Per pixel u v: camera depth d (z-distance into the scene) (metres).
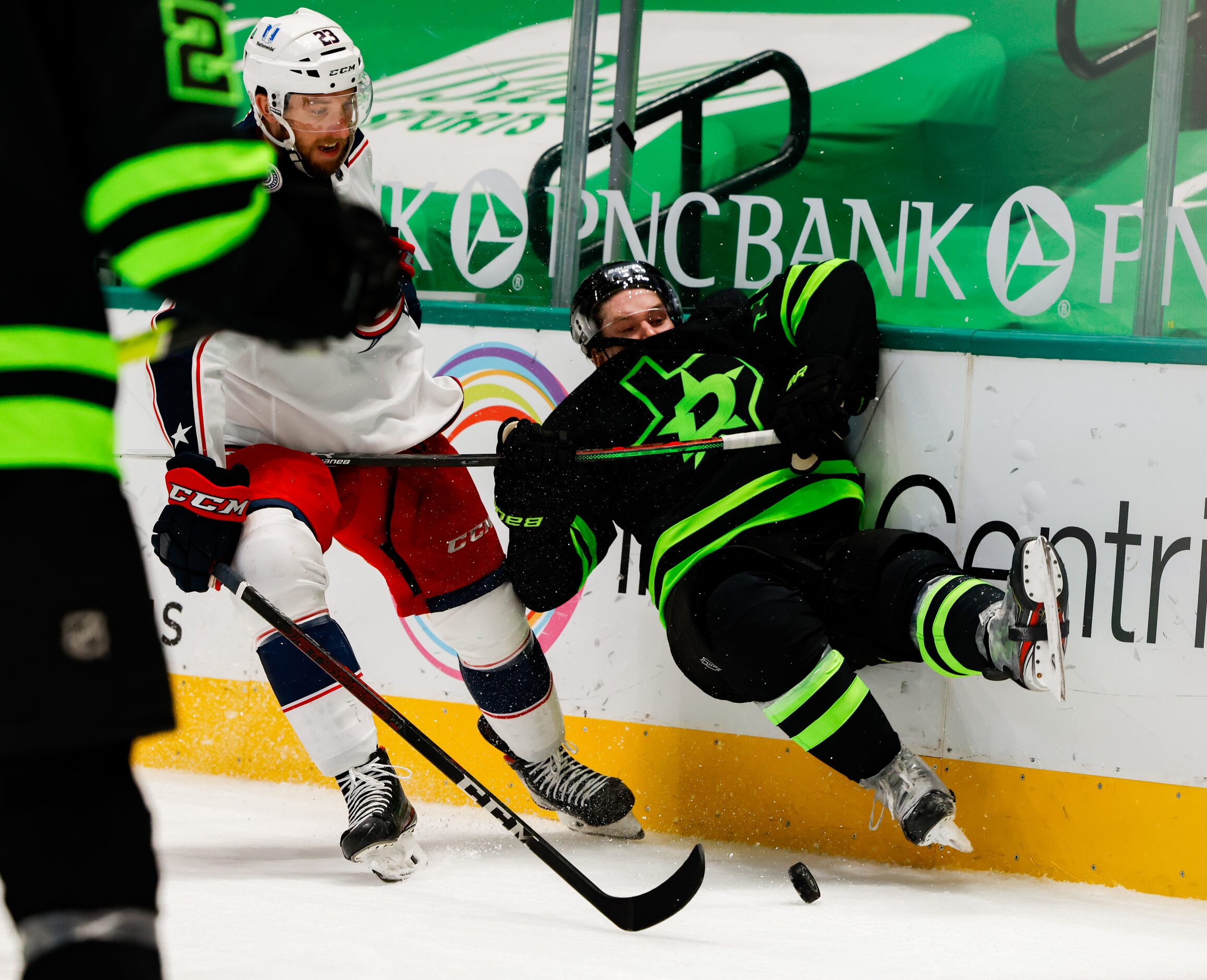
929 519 10.76
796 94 14.35
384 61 14.60
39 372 3.45
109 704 3.30
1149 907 9.52
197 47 3.66
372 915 7.78
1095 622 10.20
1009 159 13.98
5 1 3.56
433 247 14.44
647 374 10.85
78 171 3.69
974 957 7.46
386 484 10.38
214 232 3.49
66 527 3.36
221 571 8.95
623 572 11.59
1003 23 13.84
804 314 10.64
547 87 14.19
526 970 6.55
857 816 10.81
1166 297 13.12
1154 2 13.38
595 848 10.62
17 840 3.27
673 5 14.48
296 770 12.61
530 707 10.68
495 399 12.23
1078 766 10.19
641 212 14.49
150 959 3.22
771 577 9.83
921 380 10.77
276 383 9.88
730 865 10.30
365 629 12.46
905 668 10.65
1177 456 10.01
